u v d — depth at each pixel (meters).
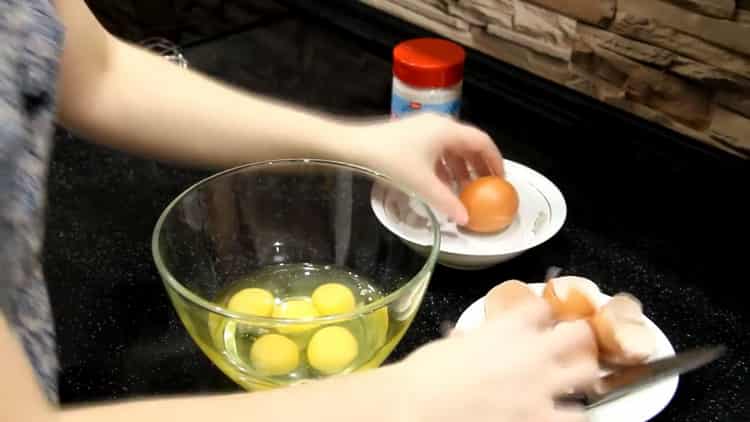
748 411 0.62
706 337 0.69
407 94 0.85
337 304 0.65
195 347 0.67
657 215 0.82
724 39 0.78
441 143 0.77
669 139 0.86
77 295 0.72
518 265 0.77
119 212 0.82
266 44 1.15
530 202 0.80
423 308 0.72
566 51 0.92
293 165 0.69
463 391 0.46
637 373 0.60
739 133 0.81
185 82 0.77
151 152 0.76
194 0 1.23
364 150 0.75
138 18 1.22
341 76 1.08
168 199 0.84
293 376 0.59
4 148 0.52
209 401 0.46
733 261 0.77
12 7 0.55
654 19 0.82
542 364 0.49
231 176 0.67
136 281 0.73
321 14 1.18
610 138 0.90
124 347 0.67
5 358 0.41
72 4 0.71
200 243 0.67
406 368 0.47
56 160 0.89
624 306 0.63
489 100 0.99
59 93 0.69
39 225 0.56
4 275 0.52
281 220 0.71
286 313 0.65
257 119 0.75
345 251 0.72
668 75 0.84
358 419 0.45
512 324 0.52
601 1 0.86
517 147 0.92
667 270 0.76
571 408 0.53
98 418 0.44
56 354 0.62
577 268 0.76
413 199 0.70
